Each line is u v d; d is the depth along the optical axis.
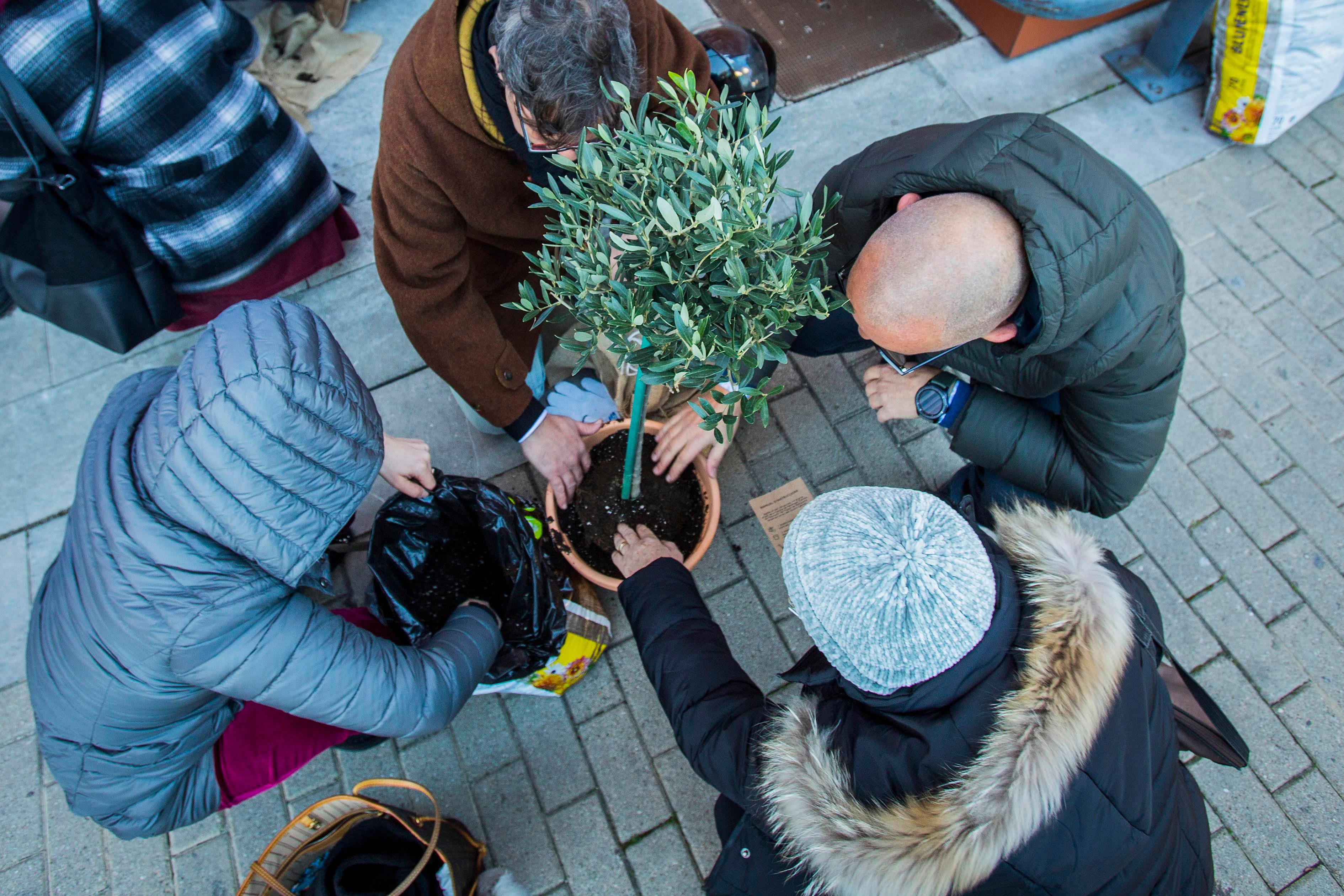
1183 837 1.42
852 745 1.24
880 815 1.17
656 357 1.22
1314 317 2.67
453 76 1.50
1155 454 1.81
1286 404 2.54
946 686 1.16
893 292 1.35
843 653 1.17
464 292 1.86
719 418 1.28
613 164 1.19
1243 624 2.28
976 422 1.94
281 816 2.06
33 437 2.48
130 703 1.27
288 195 2.37
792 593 1.22
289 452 1.19
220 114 2.12
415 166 1.63
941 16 3.20
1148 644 1.41
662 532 2.01
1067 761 1.13
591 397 2.18
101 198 2.07
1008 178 1.34
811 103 3.01
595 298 1.23
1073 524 1.35
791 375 2.58
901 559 1.11
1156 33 3.01
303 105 3.00
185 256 2.30
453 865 1.74
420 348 1.86
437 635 1.65
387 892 1.62
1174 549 2.36
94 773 1.36
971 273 1.33
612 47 1.28
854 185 1.66
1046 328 1.43
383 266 1.79
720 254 1.11
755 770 1.37
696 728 1.48
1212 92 2.92
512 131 1.54
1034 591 1.23
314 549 1.28
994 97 3.05
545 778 2.11
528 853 2.03
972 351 1.80
